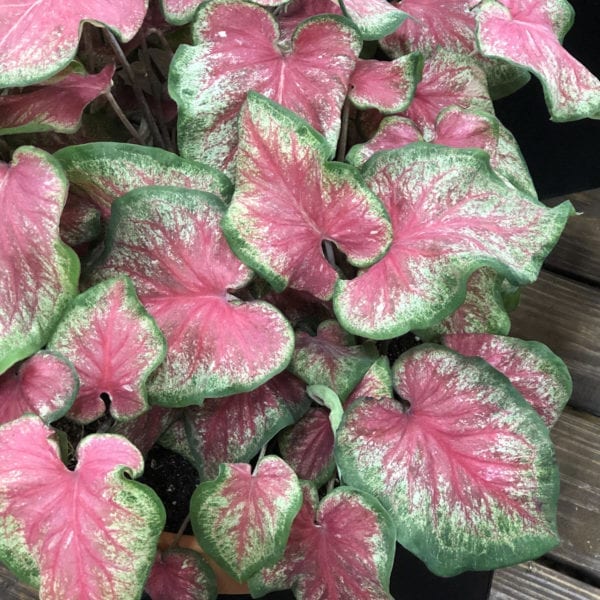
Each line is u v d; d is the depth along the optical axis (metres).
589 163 1.07
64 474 0.47
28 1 0.53
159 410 0.58
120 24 0.53
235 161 0.56
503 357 0.58
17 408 0.49
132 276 0.53
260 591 0.52
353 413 0.51
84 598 0.44
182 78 0.56
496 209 0.51
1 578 0.74
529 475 0.51
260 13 0.58
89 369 0.51
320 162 0.51
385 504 0.49
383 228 0.52
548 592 0.79
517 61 0.60
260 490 0.50
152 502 0.45
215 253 0.53
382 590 0.49
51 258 0.50
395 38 0.70
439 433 0.52
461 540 0.49
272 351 0.51
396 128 0.60
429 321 0.50
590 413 0.86
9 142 0.66
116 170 0.53
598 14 0.97
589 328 0.90
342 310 0.52
